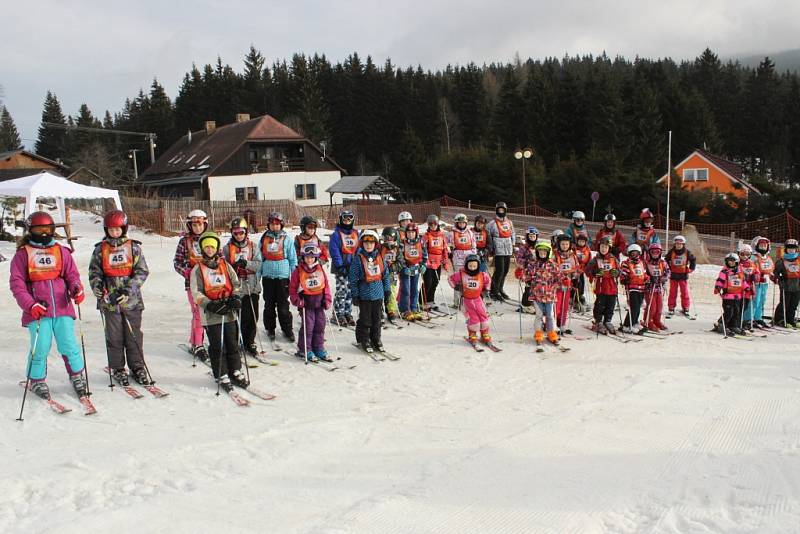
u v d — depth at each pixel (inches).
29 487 165.5
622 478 174.2
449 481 172.1
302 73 2805.1
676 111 2252.7
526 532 143.0
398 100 2923.2
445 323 416.2
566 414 236.2
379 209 1353.3
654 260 407.8
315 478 174.9
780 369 309.9
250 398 250.8
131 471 177.3
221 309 255.4
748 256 417.4
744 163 2677.2
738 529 142.2
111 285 253.6
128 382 259.6
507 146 2450.8
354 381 280.8
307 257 307.4
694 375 298.4
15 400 236.2
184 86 3125.0
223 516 150.7
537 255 366.3
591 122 2241.6
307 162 1672.0
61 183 829.8
